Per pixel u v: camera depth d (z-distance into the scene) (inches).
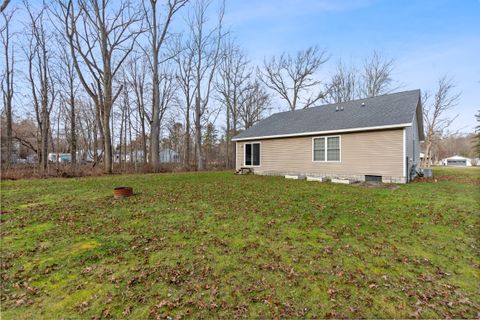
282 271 113.4
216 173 601.9
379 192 295.9
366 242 144.3
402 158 368.2
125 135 911.0
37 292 99.3
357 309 87.8
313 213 204.5
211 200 258.4
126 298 95.1
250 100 1042.1
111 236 157.3
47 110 629.0
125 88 829.8
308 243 144.0
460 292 96.6
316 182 400.8
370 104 475.5
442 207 216.2
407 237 150.9
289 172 503.8
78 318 84.6
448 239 146.9
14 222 184.5
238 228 170.2
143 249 137.9
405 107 397.4
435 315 84.3
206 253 132.3
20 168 555.2
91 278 109.3
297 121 540.7
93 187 350.0
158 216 199.9
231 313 86.5
